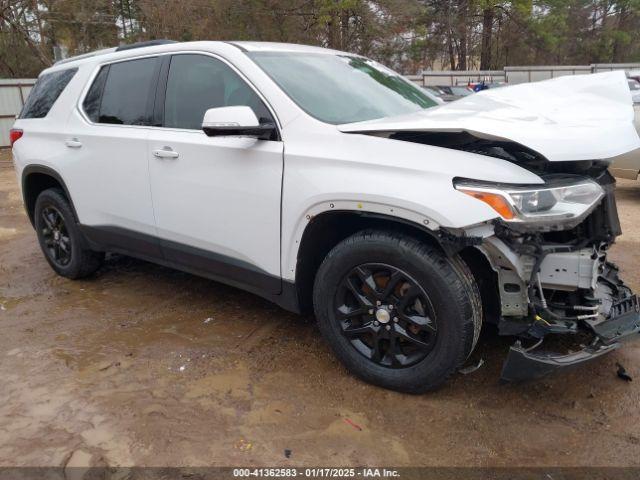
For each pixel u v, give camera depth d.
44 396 3.00
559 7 39.69
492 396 2.91
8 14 23.42
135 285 4.67
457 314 2.62
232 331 3.74
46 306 4.29
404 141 2.77
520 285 2.63
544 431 2.63
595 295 2.97
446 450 2.53
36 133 4.64
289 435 2.64
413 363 2.83
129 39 27.27
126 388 3.07
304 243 3.03
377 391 2.97
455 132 2.68
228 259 3.43
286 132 3.06
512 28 41.22
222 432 2.67
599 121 2.80
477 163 2.58
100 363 3.35
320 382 3.08
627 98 3.09
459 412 2.79
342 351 3.04
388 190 2.63
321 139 2.94
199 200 3.45
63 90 4.51
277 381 3.10
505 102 3.14
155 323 3.90
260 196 3.13
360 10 27.06
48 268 5.25
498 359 3.23
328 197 2.81
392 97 3.69
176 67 3.68
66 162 4.32
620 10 46.22
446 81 30.81
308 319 3.88
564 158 2.50
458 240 2.51
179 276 4.86
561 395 2.91
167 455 2.52
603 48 46.16
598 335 2.71
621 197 7.95
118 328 3.84
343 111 3.22
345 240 2.92
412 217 2.58
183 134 3.53
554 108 3.01
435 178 2.57
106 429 2.71
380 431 2.66
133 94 3.92
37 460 2.49
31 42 23.08
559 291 2.84
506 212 2.47
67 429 2.71
